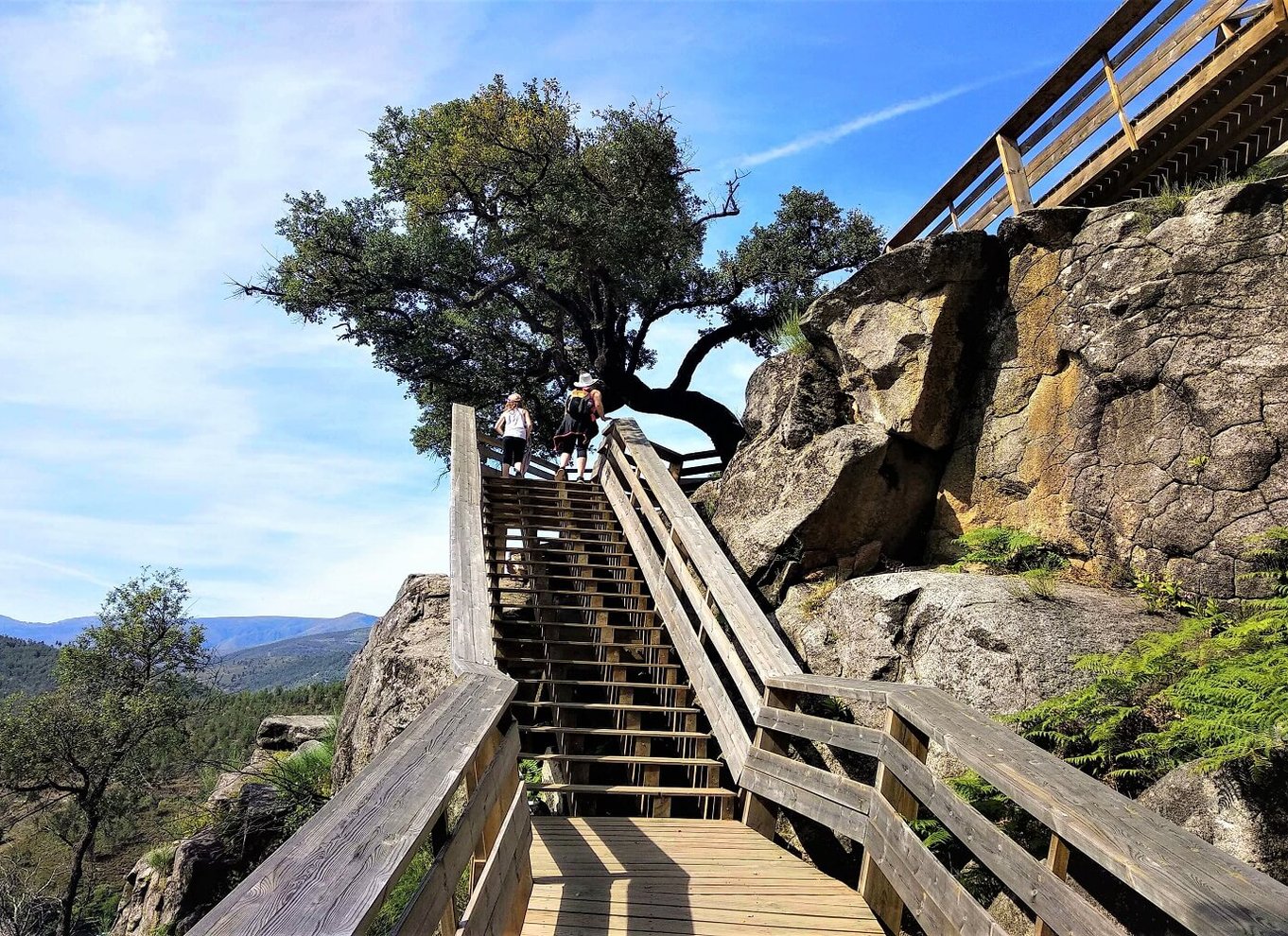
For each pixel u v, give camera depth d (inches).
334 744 518.3
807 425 332.5
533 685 289.3
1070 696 176.7
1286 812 124.1
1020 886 103.2
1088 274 254.5
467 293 666.8
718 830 205.6
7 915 884.6
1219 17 221.5
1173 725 149.7
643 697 284.4
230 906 57.5
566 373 660.1
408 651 391.9
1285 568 196.5
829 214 717.9
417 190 604.4
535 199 594.6
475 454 385.4
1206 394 219.0
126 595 1081.4
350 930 54.7
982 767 115.3
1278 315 210.4
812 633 269.7
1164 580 222.5
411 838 71.9
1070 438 257.6
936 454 302.2
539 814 263.0
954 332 291.4
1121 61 255.0
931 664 221.8
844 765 232.1
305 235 635.5
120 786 1018.7
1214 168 272.8
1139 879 78.1
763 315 701.9
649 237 601.3
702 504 387.9
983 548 263.4
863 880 156.0
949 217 347.9
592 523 391.2
